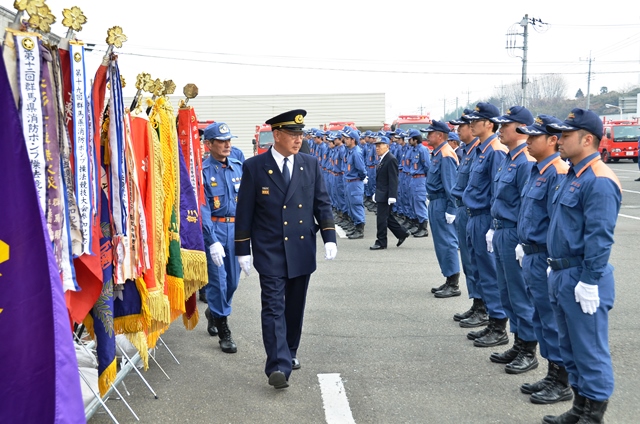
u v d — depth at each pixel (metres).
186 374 5.62
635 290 8.32
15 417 2.77
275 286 5.28
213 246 5.97
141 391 5.22
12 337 2.76
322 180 5.61
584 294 4.16
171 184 5.05
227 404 4.94
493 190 6.01
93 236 3.83
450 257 8.18
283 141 5.34
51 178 3.44
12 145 2.77
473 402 4.93
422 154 13.31
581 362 4.26
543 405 4.86
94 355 5.25
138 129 4.54
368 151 19.42
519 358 5.61
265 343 5.21
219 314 6.20
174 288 5.08
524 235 5.00
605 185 4.13
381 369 5.67
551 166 4.91
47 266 2.80
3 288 2.76
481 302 6.93
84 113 3.65
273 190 5.36
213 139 6.32
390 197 11.75
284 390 5.20
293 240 5.36
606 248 4.11
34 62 3.27
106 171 4.15
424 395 5.07
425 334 6.69
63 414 2.80
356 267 10.23
